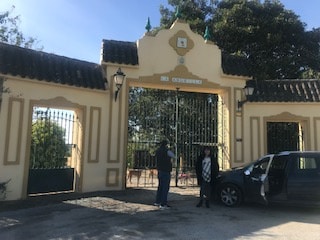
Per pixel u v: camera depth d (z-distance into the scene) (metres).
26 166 10.94
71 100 12.08
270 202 9.91
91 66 13.09
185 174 14.47
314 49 24.59
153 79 13.59
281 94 14.67
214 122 14.97
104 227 7.72
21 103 10.92
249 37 22.75
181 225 8.02
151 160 14.21
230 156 14.11
